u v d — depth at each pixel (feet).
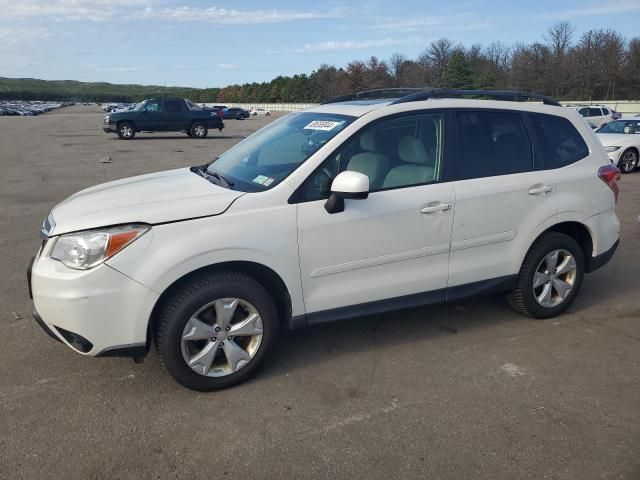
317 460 9.15
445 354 12.92
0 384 11.44
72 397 10.98
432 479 8.71
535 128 14.38
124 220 10.27
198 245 10.46
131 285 10.16
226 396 11.08
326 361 12.55
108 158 52.90
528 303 14.44
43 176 41.34
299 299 11.62
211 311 11.03
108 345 10.32
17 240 22.84
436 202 12.61
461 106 13.46
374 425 10.12
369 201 11.93
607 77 197.16
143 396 11.04
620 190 36.96
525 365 12.40
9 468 8.89
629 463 9.09
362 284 12.17
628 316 15.20
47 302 10.25
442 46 258.78
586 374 12.01
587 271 15.48
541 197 13.99
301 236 11.34
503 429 10.00
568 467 9.00
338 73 297.74
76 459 9.14
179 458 9.18
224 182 12.38
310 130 13.01
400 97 13.48
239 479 8.71
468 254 13.30
